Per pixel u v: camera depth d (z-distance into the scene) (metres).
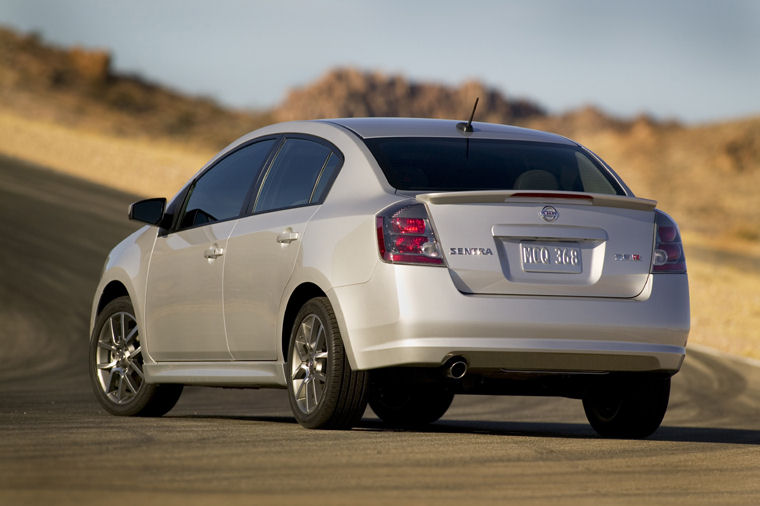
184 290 18.53
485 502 10.66
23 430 15.12
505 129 18.09
